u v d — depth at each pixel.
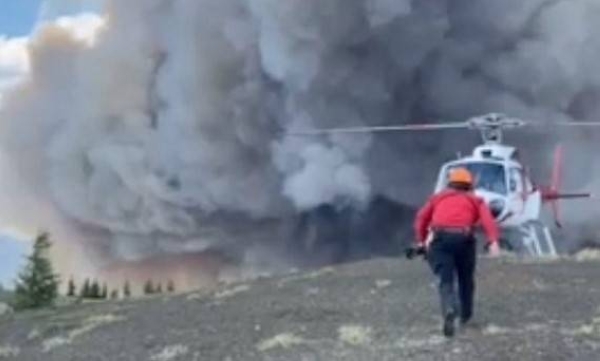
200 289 23.06
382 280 18.78
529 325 13.62
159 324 17.03
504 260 21.11
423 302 15.84
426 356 12.09
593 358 11.48
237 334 14.98
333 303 16.62
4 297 41.03
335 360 12.45
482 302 15.41
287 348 13.45
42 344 17.03
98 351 15.24
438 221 12.67
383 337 13.55
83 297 41.66
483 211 12.71
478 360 11.68
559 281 17.64
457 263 12.82
